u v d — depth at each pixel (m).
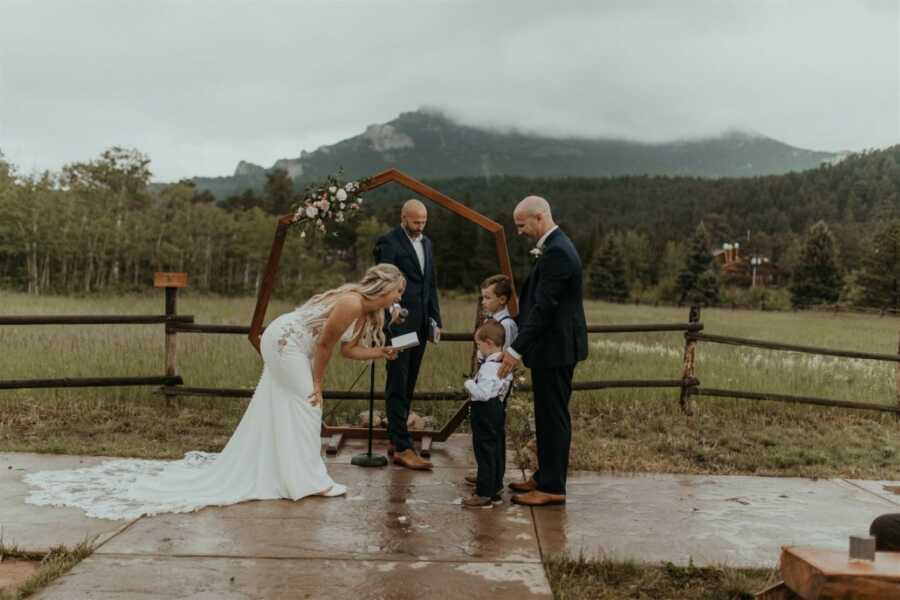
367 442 6.23
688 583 3.57
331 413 6.59
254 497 4.54
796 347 7.64
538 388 4.62
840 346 16.23
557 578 3.53
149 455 5.52
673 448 6.21
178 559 3.58
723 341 7.40
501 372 4.44
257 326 5.89
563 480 4.66
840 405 7.60
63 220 40.88
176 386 7.04
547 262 4.41
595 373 9.30
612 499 4.79
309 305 4.85
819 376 9.45
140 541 3.80
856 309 43.12
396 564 3.60
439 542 3.91
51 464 5.23
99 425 6.37
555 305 4.41
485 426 4.54
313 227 5.48
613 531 4.18
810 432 7.07
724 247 103.25
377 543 3.87
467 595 3.27
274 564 3.55
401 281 4.87
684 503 4.75
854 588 2.46
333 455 5.74
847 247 82.19
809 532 4.25
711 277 62.56
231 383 7.64
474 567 3.59
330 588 3.30
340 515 4.30
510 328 4.73
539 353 4.52
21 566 3.53
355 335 4.89
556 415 4.59
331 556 3.67
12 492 4.56
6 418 6.44
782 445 6.50
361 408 7.19
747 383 8.71
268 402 4.71
